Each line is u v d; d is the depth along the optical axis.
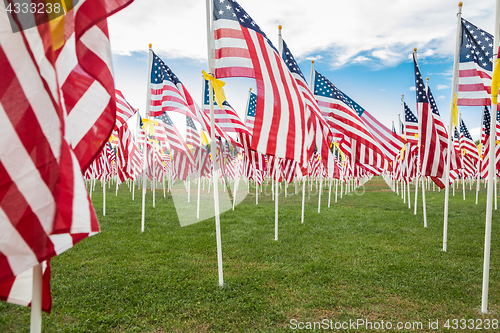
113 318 5.39
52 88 2.64
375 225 13.47
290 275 7.46
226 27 6.88
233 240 10.81
